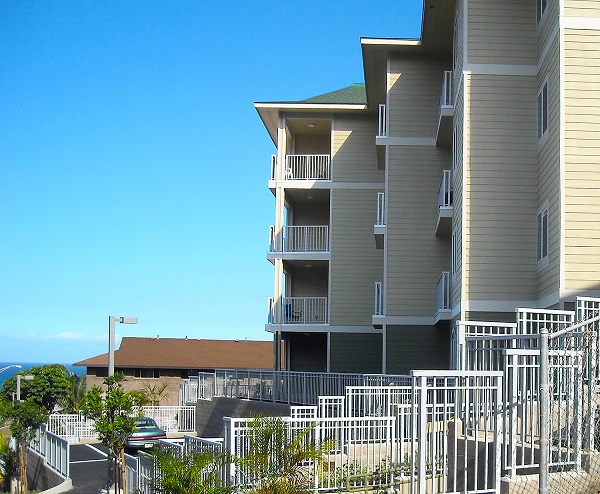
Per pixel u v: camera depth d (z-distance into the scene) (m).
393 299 27.06
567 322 13.20
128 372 55.78
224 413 28.47
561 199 16.94
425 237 27.27
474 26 20.11
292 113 33.44
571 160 17.02
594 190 16.92
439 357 26.70
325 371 35.00
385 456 12.51
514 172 19.64
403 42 27.41
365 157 33.31
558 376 9.50
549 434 9.26
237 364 57.16
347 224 33.09
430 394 17.47
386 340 26.94
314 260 33.28
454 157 23.09
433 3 23.67
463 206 19.62
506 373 9.38
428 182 27.55
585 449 9.52
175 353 57.75
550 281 17.72
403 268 27.17
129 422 17.84
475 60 20.02
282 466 10.49
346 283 32.84
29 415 24.44
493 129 19.80
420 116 27.86
